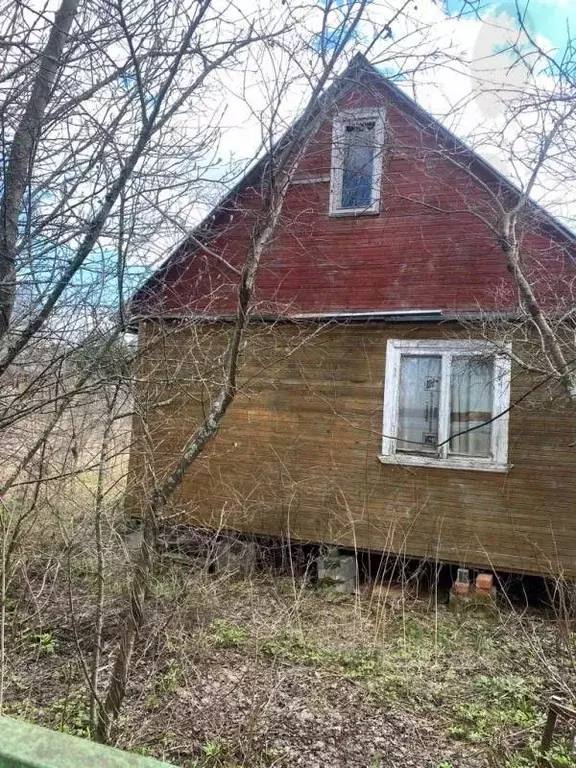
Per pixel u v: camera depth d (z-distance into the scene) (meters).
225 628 6.03
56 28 3.44
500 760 4.02
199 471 8.73
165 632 4.93
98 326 4.13
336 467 8.17
